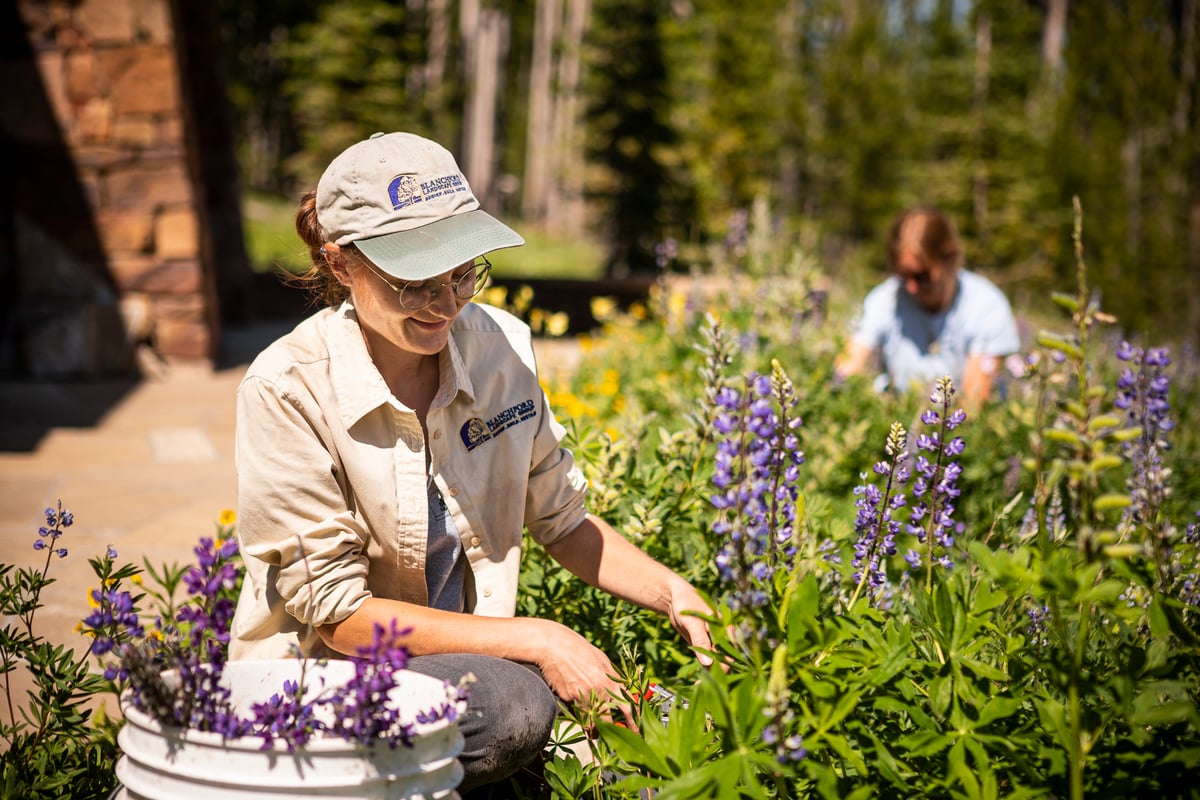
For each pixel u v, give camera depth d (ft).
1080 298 5.78
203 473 19.83
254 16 133.80
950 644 6.10
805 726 5.57
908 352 18.43
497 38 155.43
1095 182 76.18
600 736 6.44
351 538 7.20
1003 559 5.46
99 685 7.54
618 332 22.56
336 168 7.13
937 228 17.74
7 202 29.89
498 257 109.91
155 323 30.68
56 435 22.68
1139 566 6.63
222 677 6.25
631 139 87.76
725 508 5.92
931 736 5.76
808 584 5.77
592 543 8.16
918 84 108.27
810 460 14.21
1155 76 76.48
